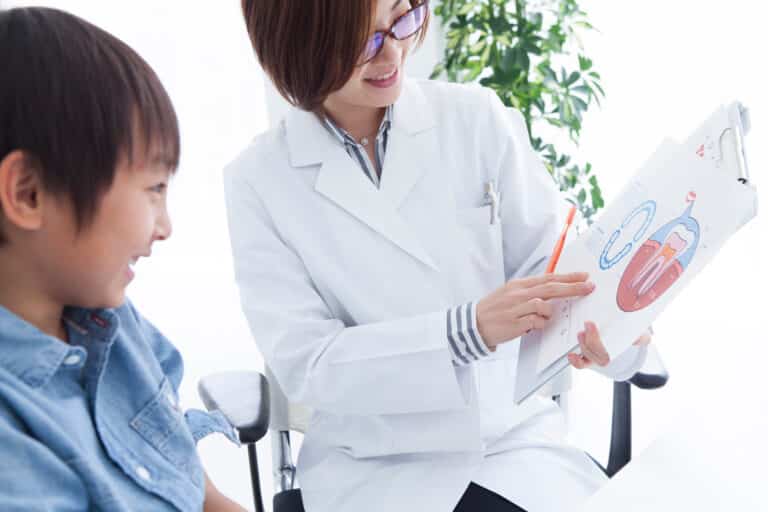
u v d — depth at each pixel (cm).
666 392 233
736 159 83
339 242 118
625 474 77
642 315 81
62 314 71
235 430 108
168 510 73
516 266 131
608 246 95
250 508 200
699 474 76
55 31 59
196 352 255
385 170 120
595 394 245
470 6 205
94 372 70
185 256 296
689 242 81
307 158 120
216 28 275
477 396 113
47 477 61
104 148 59
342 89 112
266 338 117
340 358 110
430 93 129
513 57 202
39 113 57
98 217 60
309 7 103
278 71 111
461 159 124
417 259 117
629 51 257
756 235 263
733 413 86
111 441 70
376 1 101
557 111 209
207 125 286
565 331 92
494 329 100
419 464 114
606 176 267
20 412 61
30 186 58
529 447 118
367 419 117
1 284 64
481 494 111
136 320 83
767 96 248
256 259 119
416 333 106
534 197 128
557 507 107
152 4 266
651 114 260
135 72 62
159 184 65
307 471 120
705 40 250
